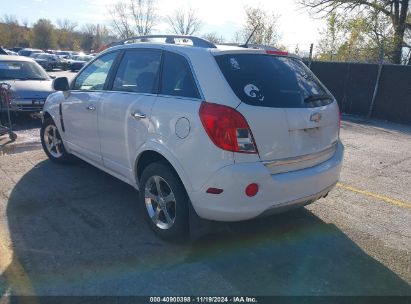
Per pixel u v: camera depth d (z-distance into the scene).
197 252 3.37
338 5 18.34
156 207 3.62
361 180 5.57
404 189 5.24
